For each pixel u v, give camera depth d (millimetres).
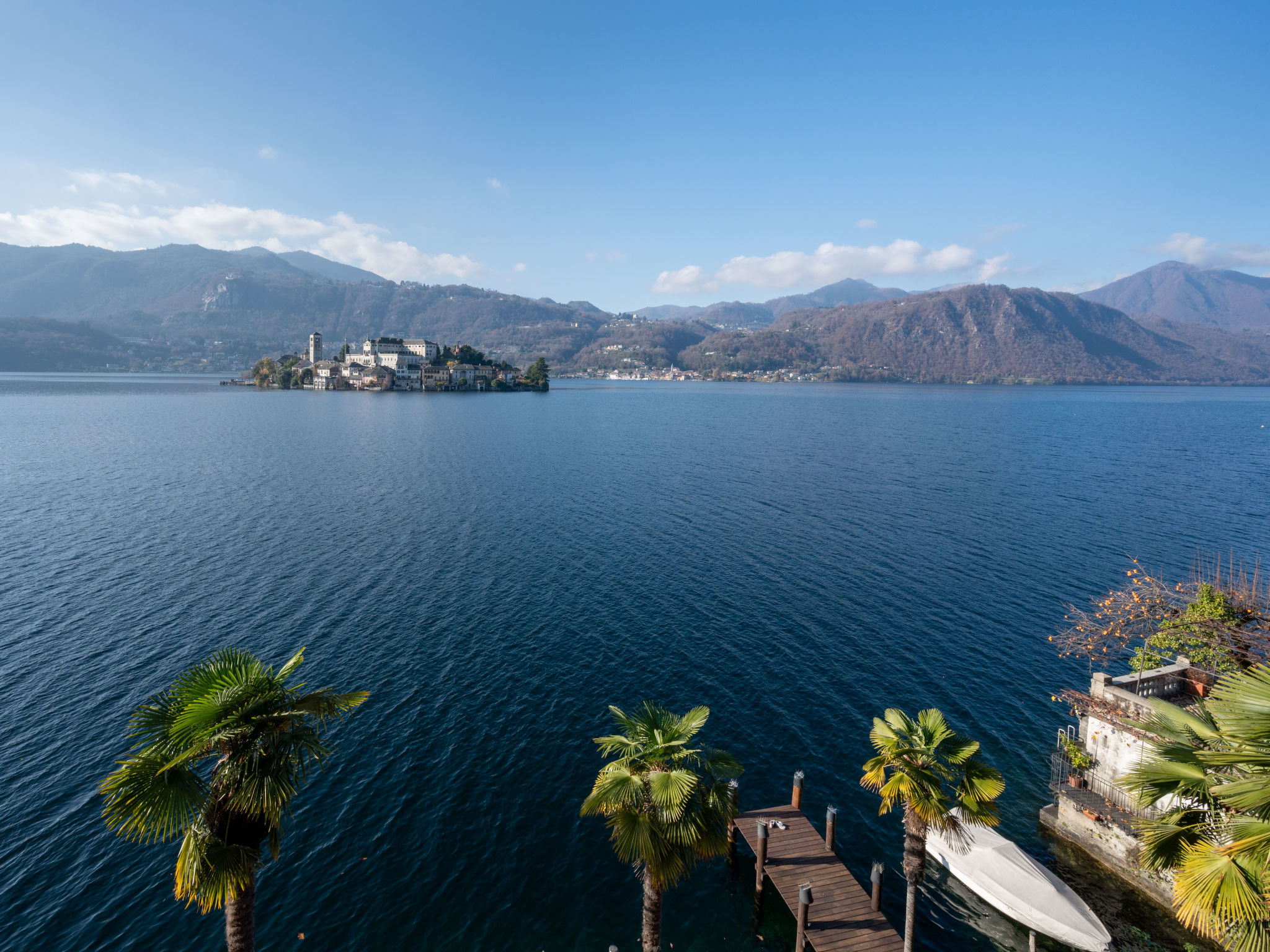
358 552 58719
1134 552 60625
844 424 192875
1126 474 104125
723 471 104750
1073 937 21312
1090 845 25094
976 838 24656
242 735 14070
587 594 49312
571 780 28906
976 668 38406
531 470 103938
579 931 22031
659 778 16250
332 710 15492
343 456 116188
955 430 175625
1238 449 137625
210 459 110562
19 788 27219
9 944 20562
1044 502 81875
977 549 61188
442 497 82312
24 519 69062
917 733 19406
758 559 57906
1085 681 36969
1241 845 11086
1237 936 12023
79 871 23438
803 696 35438
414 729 32219
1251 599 27891
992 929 22281
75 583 50062
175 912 22094
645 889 17766
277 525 67562
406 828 26000
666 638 42062
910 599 48781
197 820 14125
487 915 22406
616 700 35000
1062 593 49938
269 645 40156
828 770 29875
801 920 20922
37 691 34438
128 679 35750
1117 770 25406
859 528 68688
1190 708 17969
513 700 34844
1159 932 22047
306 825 26000
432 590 49594
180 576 51875
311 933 21438
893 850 25750
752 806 27500
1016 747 31219
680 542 62938
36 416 179000
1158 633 29234
